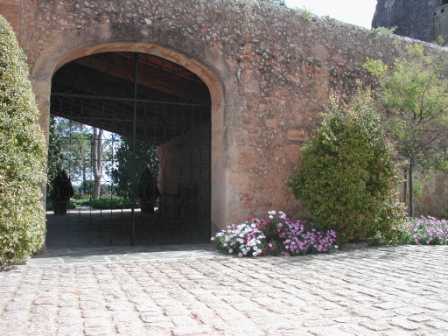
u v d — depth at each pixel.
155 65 8.75
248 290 4.02
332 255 6.21
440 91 7.62
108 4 6.29
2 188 4.57
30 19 5.90
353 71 8.20
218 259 5.76
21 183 4.72
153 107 10.25
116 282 4.32
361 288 4.12
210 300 3.65
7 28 4.92
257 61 7.27
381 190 7.01
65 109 10.34
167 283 4.30
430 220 8.52
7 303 3.48
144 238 8.25
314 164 6.82
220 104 7.16
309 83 7.70
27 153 4.91
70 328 2.88
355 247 6.99
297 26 7.70
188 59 6.85
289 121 7.47
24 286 4.08
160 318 3.13
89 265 5.25
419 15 18.17
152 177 13.07
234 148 7.02
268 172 7.25
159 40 6.53
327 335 2.80
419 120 7.71
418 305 3.52
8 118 4.69
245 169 7.08
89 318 3.11
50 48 5.96
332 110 7.32
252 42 7.25
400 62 8.10
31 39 5.89
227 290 4.01
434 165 7.85
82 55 6.55
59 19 6.03
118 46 6.54
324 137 6.86
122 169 9.75
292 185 7.08
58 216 13.80
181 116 9.56
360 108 7.16
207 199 8.78
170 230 9.61
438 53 9.35
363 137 6.82
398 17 19.50
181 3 6.75
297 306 3.48
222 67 7.00
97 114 10.81
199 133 9.22
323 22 8.00
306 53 7.72
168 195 12.20
